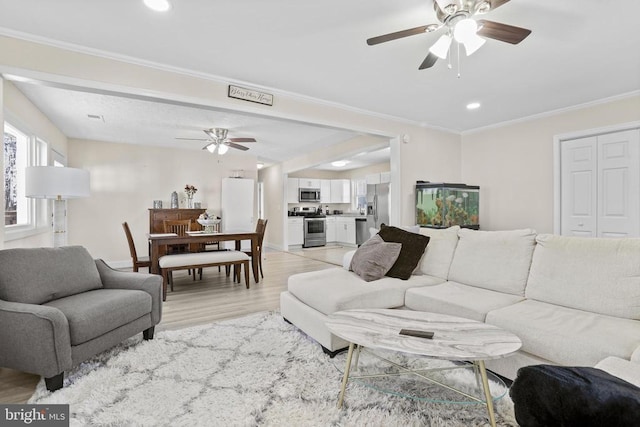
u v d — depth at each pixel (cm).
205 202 691
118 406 166
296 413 160
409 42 255
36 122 395
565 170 415
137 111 414
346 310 209
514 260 239
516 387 89
